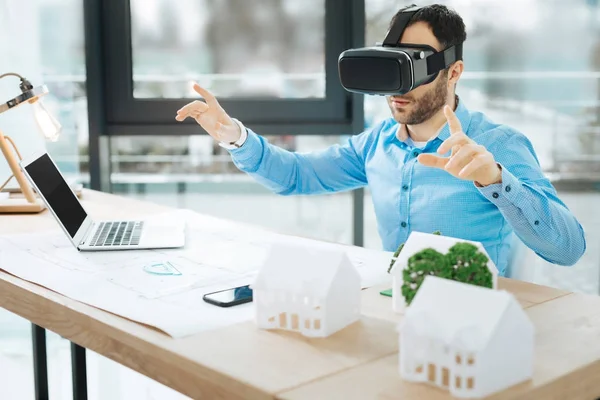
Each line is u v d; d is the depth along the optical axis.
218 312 1.35
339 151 2.19
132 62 3.09
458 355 1.04
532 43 3.07
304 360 1.14
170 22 3.07
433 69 1.75
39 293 1.47
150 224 2.01
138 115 3.09
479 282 1.23
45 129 2.23
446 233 1.92
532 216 1.57
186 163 3.22
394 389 1.04
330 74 3.04
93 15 2.97
